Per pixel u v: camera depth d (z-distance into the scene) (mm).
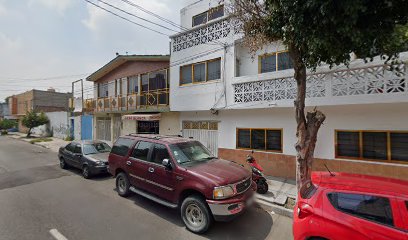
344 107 7113
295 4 3908
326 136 7582
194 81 10695
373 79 6109
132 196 6820
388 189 3303
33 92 33469
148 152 6141
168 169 5367
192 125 11453
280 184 7734
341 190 3463
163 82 13242
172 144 5879
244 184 5047
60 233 4590
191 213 4852
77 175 9391
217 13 10898
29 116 26703
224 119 10109
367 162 6922
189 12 12008
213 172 4977
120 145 7168
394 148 6602
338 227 3238
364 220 3135
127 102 14758
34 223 5020
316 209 3482
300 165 5348
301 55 5055
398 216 3004
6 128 37500
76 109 22891
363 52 3889
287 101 7668
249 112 9367
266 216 5543
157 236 4512
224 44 9430
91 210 5758
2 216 5383
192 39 10656
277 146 8750
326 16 3582
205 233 4652
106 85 17906
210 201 4449
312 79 7004
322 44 3936
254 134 9289
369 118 6906
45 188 7594
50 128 28391
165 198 5461
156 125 13562
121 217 5363
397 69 4699
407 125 6371
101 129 18859
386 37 3719
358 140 7141
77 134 22234
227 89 9344
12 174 9531
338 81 6590
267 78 8102
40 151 16500
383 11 3521
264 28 5496
